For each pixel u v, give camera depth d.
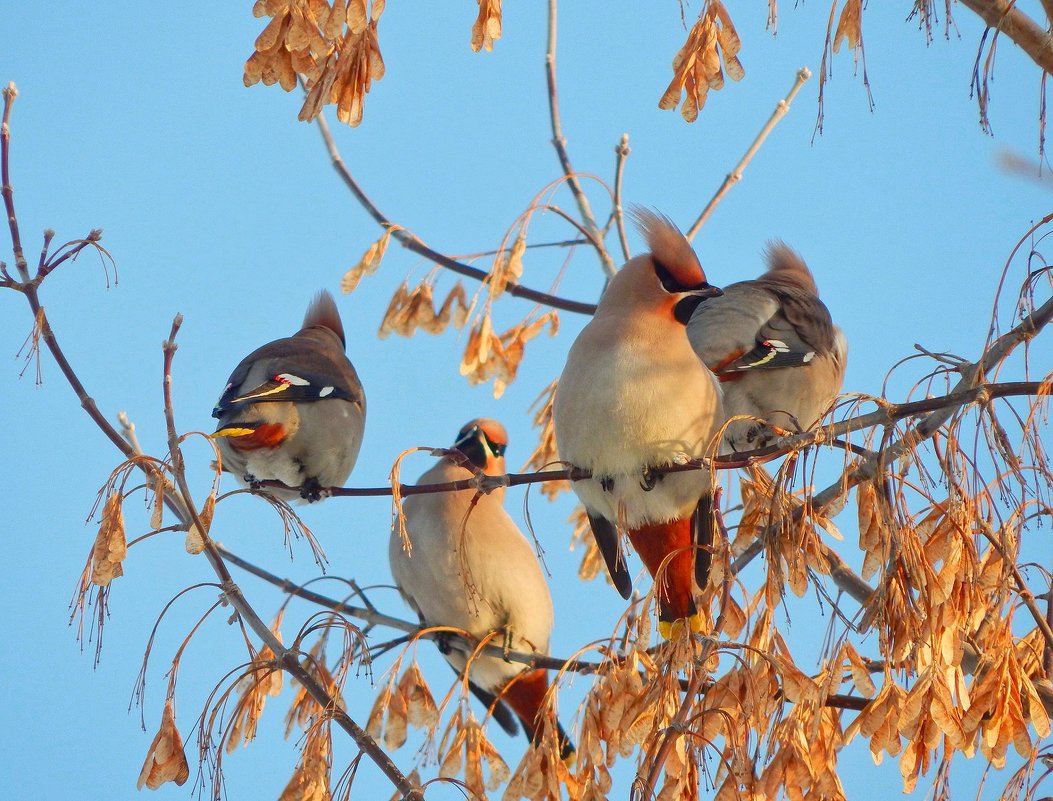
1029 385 8.36
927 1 8.44
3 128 9.67
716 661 8.38
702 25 9.34
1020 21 8.43
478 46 9.08
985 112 8.43
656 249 11.33
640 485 10.97
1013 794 7.88
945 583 8.03
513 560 13.47
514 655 13.14
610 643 8.96
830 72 8.48
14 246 9.65
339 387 12.42
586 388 10.91
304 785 8.90
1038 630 8.40
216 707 9.16
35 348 9.60
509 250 13.43
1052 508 8.23
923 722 7.86
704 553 11.35
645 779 7.95
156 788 8.94
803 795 7.74
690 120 9.42
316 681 9.93
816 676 8.70
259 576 11.63
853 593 11.69
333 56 8.80
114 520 8.93
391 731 9.95
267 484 12.01
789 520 8.59
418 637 10.24
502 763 9.32
